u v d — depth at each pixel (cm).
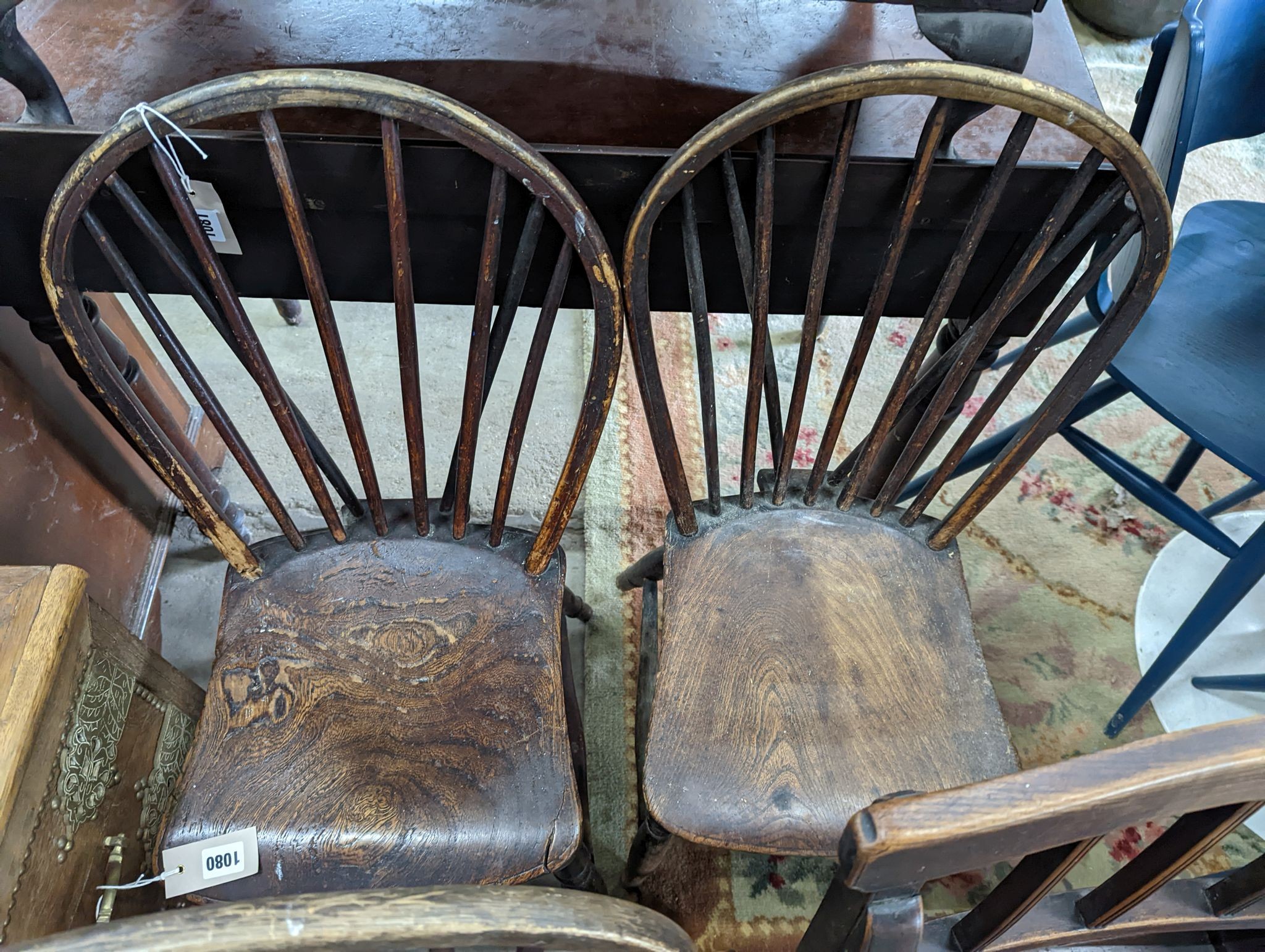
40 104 81
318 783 86
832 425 97
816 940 61
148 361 142
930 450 121
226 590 98
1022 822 42
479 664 94
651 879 123
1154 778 43
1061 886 124
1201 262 131
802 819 85
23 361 113
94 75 94
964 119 79
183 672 141
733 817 85
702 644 96
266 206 89
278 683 92
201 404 87
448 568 100
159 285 100
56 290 76
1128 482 119
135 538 141
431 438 167
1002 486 97
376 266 99
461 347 178
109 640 87
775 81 99
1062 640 147
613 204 90
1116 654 146
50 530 118
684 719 91
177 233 93
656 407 90
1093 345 86
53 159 83
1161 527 161
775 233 94
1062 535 160
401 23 102
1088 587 154
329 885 81
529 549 102
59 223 72
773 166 81
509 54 100
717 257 98
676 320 184
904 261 98
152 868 98
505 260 98
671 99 97
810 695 92
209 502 92
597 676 140
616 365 83
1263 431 110
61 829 80
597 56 100
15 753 70
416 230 93
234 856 82
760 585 100
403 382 86
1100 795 43
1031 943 73
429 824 84
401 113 69
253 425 168
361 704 91
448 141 83
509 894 44
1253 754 44
